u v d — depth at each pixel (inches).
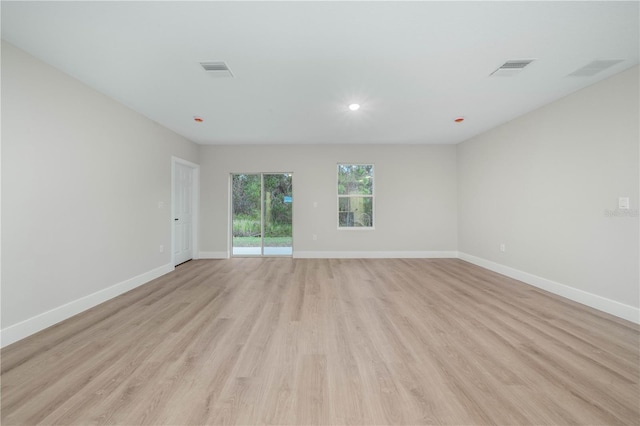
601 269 122.0
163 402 63.4
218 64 108.6
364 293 145.2
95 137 129.2
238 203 254.5
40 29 86.4
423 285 160.1
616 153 116.0
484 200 207.0
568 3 76.1
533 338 94.8
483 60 105.6
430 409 61.5
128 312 118.7
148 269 170.7
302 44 95.4
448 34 90.0
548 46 96.3
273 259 242.2
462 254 239.6
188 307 125.0
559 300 134.0
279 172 249.1
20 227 96.3
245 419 58.5
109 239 137.6
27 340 93.4
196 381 71.1
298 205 249.0
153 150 176.2
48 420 57.9
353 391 67.5
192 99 142.3
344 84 125.6
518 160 171.2
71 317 113.3
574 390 67.7
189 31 88.4
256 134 212.4
